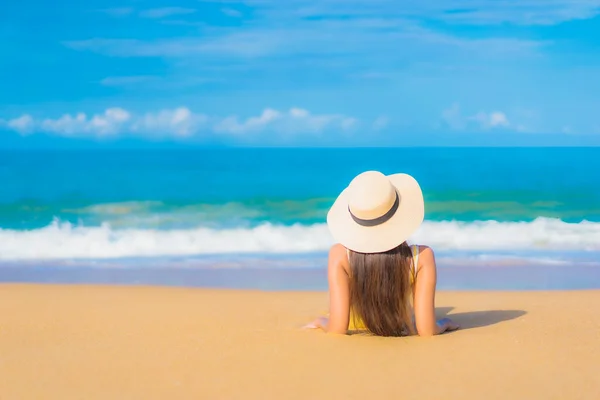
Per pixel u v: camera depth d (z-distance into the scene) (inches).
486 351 156.7
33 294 287.9
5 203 671.1
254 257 437.4
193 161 849.5
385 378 137.9
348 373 141.5
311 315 226.2
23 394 133.0
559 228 533.0
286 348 161.6
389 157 906.1
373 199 162.2
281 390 132.3
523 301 264.8
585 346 161.8
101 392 133.6
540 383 133.8
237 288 332.2
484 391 129.6
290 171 876.0
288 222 573.9
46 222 562.3
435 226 545.6
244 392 131.7
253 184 788.0
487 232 521.3
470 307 250.5
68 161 802.2
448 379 136.6
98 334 189.8
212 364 150.5
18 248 467.8
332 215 176.4
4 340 183.5
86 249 465.1
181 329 192.4
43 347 173.0
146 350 164.7
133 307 247.3
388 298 167.5
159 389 134.5
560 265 397.7
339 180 869.2
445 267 391.2
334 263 171.0
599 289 317.7
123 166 812.0
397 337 171.0
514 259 420.2
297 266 402.3
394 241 163.5
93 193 720.3
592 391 129.0
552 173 813.2
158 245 479.2
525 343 164.7
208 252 456.8
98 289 306.3
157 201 672.4
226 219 589.0
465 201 665.6
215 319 215.2
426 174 895.1
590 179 769.6
